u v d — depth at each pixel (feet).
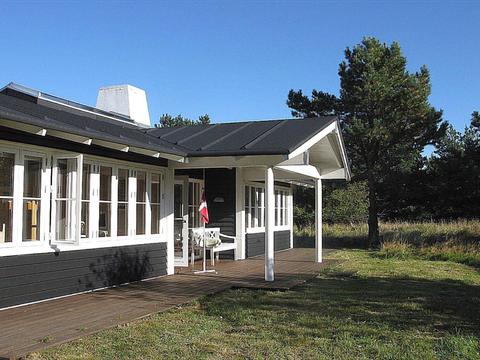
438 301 26.94
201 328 20.13
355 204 98.12
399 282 34.24
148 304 24.07
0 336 17.65
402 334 19.74
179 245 41.14
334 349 17.54
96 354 16.35
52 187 25.02
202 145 34.30
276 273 36.99
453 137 107.65
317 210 46.09
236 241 44.45
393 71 65.92
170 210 34.86
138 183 32.01
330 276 36.76
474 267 44.19
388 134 64.18
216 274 35.47
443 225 76.79
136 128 42.57
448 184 91.66
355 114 67.72
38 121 20.59
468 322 22.06
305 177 46.11
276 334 19.42
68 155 24.88
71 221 25.52
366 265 44.32
